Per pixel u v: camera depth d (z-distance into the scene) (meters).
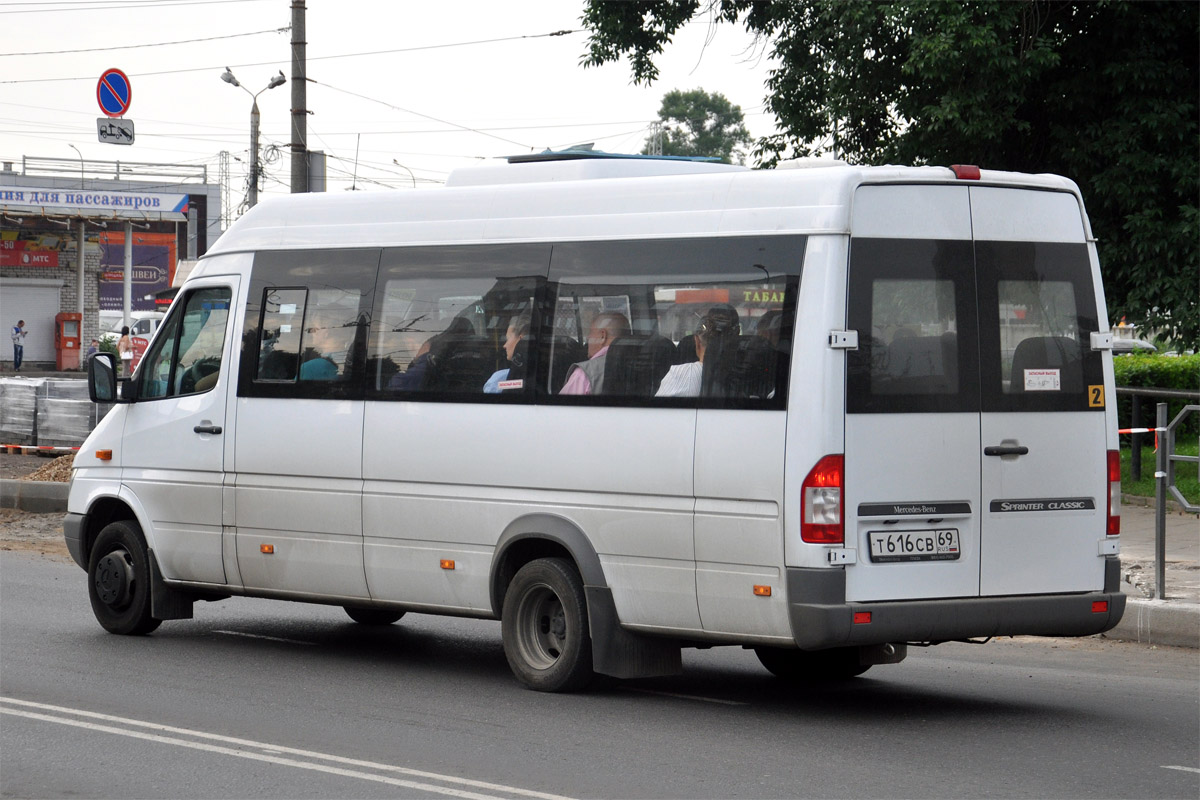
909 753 8.39
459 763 8.10
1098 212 22.11
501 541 10.26
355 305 11.28
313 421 11.36
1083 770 8.00
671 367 9.48
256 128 41.34
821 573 8.70
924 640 9.07
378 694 10.16
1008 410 9.33
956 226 9.27
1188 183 20.98
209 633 13.05
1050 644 12.78
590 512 9.79
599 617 9.76
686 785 7.60
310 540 11.38
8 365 64.50
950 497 9.10
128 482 12.64
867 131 24.03
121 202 61.06
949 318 9.19
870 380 8.87
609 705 9.80
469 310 10.61
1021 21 21.28
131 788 7.52
